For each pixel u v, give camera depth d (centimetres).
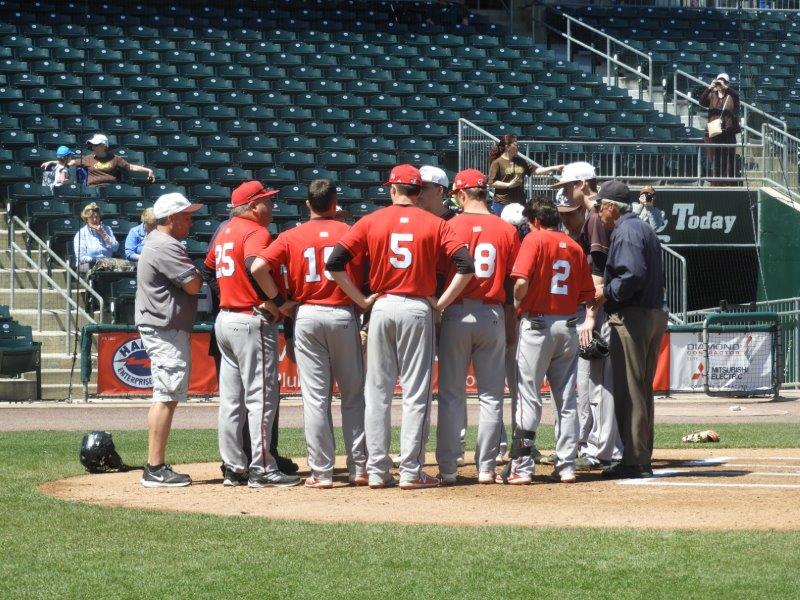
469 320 1584
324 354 1598
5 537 1219
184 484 1625
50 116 4269
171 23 5084
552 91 5044
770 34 5847
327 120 4594
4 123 4147
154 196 3891
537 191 3659
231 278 1614
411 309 1550
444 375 1614
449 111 4738
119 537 1216
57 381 3131
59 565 1094
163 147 4241
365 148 4450
